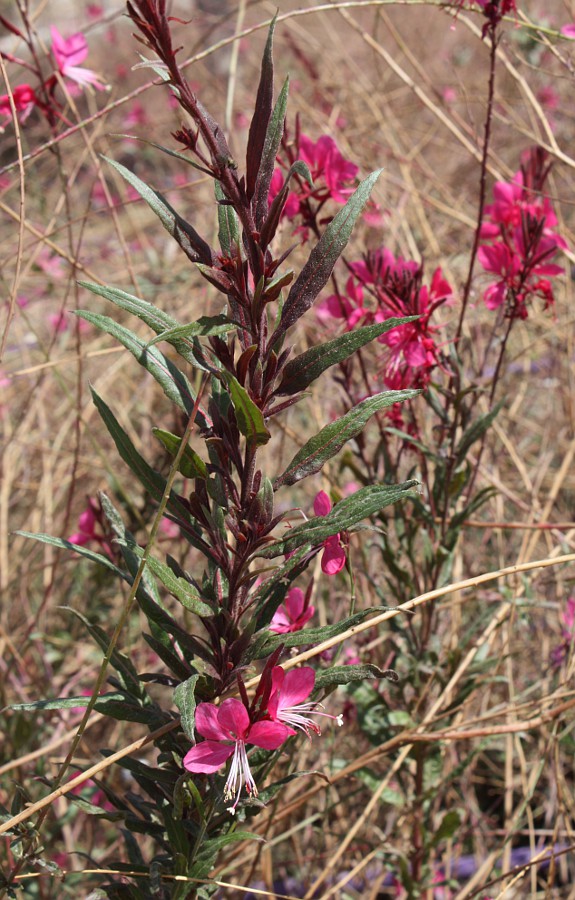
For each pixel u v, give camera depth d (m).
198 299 1.00
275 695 0.41
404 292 0.54
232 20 1.68
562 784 0.64
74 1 1.77
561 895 0.76
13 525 0.97
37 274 1.07
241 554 0.43
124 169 0.41
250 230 0.40
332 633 0.43
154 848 0.72
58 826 0.65
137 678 0.45
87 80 0.63
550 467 0.97
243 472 0.42
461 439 0.57
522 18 0.73
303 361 0.41
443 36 1.47
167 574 0.42
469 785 0.78
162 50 0.38
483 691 0.77
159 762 0.45
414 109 1.21
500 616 0.63
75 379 1.03
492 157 0.81
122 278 1.08
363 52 1.44
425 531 0.62
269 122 0.40
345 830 0.73
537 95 1.20
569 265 0.93
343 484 0.79
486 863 0.65
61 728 0.75
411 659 0.61
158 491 0.44
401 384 0.57
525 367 0.97
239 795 0.43
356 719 0.64
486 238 0.60
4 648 0.77
